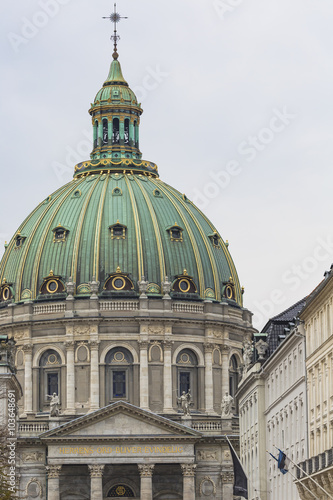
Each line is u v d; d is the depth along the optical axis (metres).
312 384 132.62
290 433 148.88
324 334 126.12
